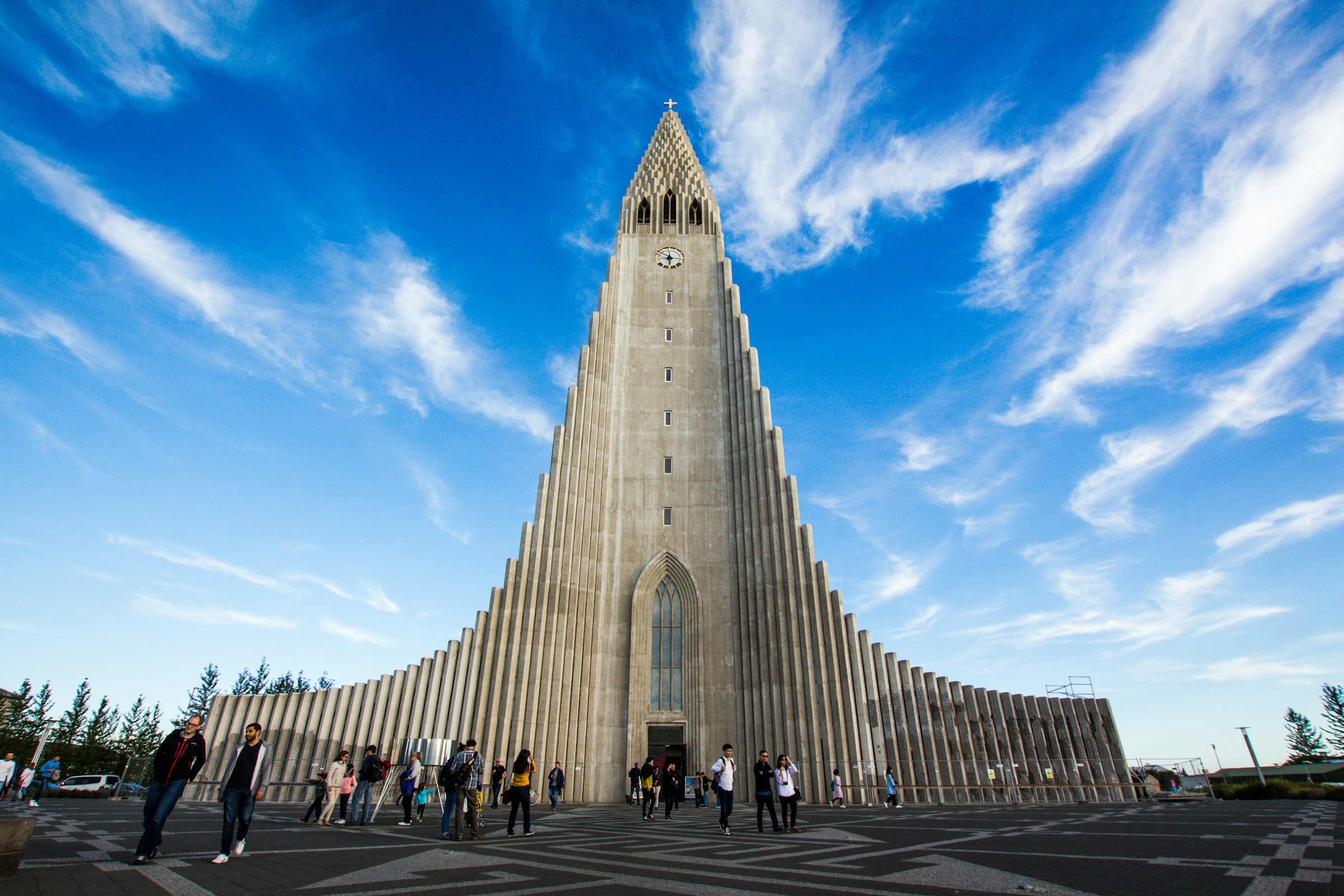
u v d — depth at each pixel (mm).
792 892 7918
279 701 42000
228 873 9516
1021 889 7949
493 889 8273
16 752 72312
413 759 21266
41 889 7922
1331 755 95500
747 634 42875
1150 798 41906
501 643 40875
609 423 49844
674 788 25844
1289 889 7508
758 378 49250
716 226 59375
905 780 39281
